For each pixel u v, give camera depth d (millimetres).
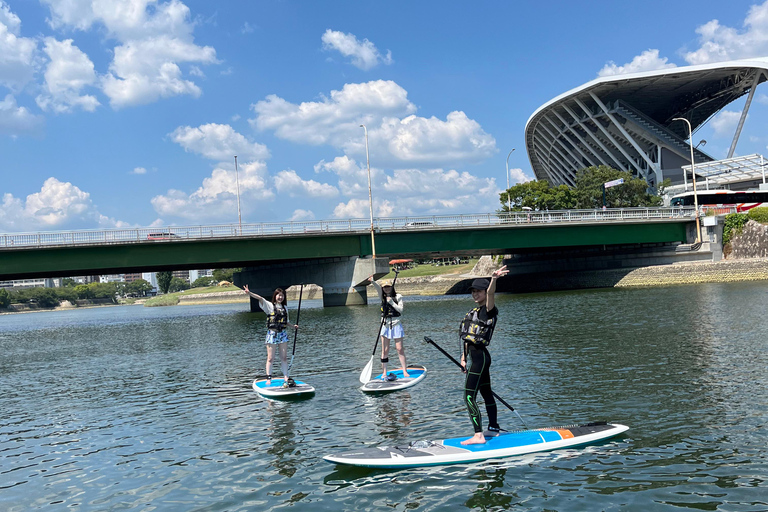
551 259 74875
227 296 116812
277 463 7703
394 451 7551
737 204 68000
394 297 12984
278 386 12594
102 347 27828
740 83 101375
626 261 65250
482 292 7734
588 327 22078
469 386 7781
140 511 6367
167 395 13266
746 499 5895
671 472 6695
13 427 10992
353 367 15602
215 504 6434
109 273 55094
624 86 104250
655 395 10367
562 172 141000
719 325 20125
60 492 7141
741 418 8664
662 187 92625
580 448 7695
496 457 7457
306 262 59719
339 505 6215
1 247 43156
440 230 55000
